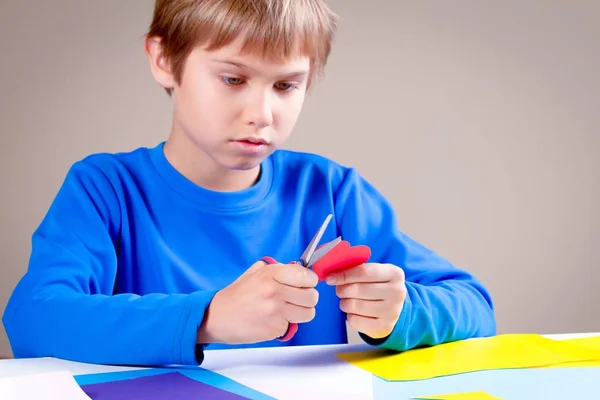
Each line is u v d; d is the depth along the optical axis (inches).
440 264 44.0
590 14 90.9
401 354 33.7
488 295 41.8
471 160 90.5
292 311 30.6
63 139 85.7
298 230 45.4
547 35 90.7
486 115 90.4
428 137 89.6
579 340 35.6
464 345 35.4
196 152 41.8
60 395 26.3
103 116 85.7
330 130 88.2
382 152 89.0
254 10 33.8
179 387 28.3
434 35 88.9
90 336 32.3
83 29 85.1
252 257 43.5
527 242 92.2
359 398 27.0
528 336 36.3
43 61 85.1
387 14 88.2
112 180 42.5
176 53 36.7
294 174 46.6
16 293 36.9
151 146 86.2
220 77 34.9
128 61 85.6
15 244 86.5
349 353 34.0
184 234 42.8
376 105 88.6
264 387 28.4
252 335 31.1
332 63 87.7
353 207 46.7
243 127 35.1
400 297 33.2
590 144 92.2
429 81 89.2
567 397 26.9
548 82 91.1
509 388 28.1
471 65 89.7
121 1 85.3
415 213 90.0
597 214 92.9
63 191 41.6
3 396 26.1
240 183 43.5
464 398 26.3
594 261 93.4
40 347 33.7
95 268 39.3
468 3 89.1
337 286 33.7
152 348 31.3
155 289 42.3
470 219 91.1
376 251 45.8
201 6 34.9
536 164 91.7
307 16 35.1
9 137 85.4
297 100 36.0
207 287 42.3
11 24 84.7
